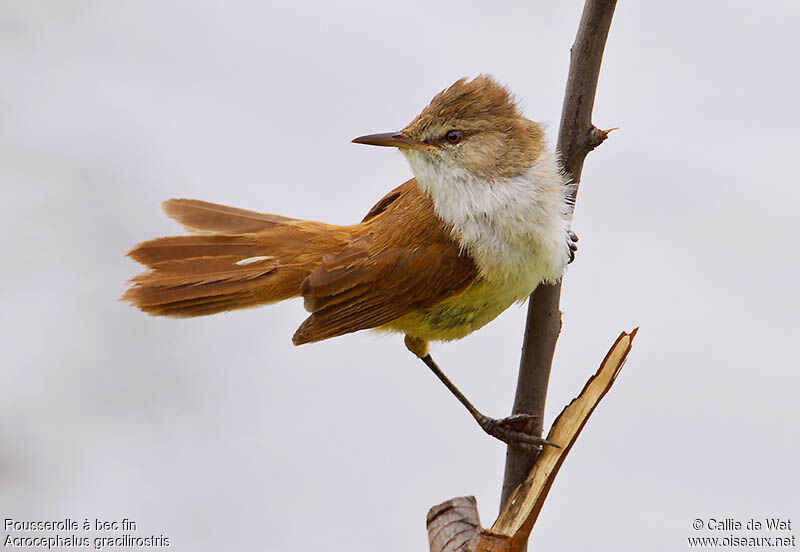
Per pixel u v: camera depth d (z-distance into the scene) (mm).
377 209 8984
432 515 6656
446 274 7965
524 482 6457
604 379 6699
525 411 7242
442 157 7902
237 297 8820
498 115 7859
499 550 6180
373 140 8109
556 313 7461
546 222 7590
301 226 8867
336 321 8289
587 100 6988
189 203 9242
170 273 8867
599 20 6566
